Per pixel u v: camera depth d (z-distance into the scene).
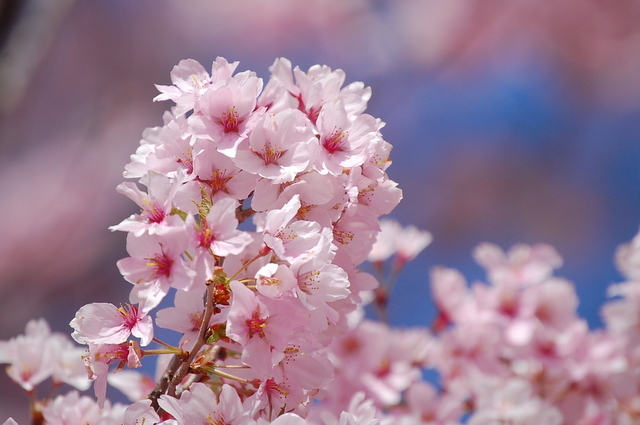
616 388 1.47
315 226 1.15
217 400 1.17
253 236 1.18
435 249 3.22
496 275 1.60
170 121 1.18
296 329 1.15
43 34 1.96
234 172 1.17
